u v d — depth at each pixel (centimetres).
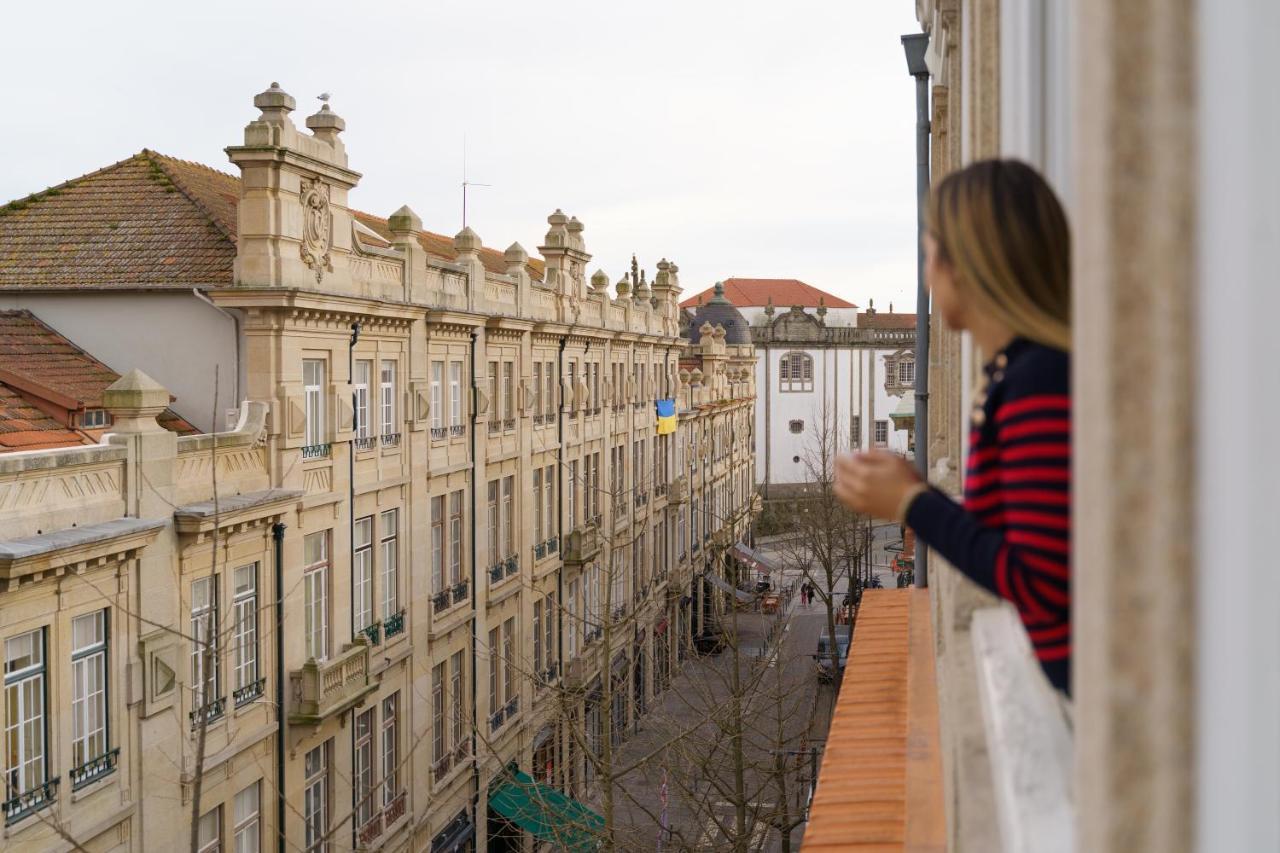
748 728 2622
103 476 1828
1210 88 83
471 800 3275
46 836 1669
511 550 3750
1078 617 108
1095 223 95
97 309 2394
